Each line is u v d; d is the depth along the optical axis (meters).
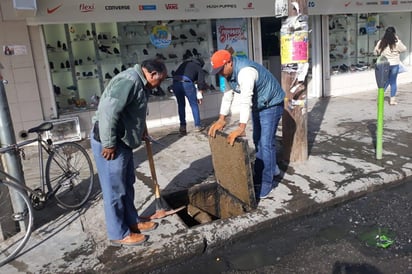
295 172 4.50
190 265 3.08
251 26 8.12
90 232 3.47
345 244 3.19
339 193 3.90
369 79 9.95
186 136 6.60
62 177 4.03
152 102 7.40
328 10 8.87
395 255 3.00
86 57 7.08
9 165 3.39
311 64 9.34
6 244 3.35
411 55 10.84
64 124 6.63
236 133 3.54
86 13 6.40
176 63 7.82
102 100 2.77
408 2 10.20
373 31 10.19
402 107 7.55
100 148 2.94
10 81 6.20
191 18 7.28
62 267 2.97
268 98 3.68
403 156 4.82
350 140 5.65
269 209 3.66
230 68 3.55
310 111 7.88
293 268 2.94
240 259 3.12
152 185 4.44
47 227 3.62
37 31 6.30
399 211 3.68
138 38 7.43
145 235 3.31
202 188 4.31
